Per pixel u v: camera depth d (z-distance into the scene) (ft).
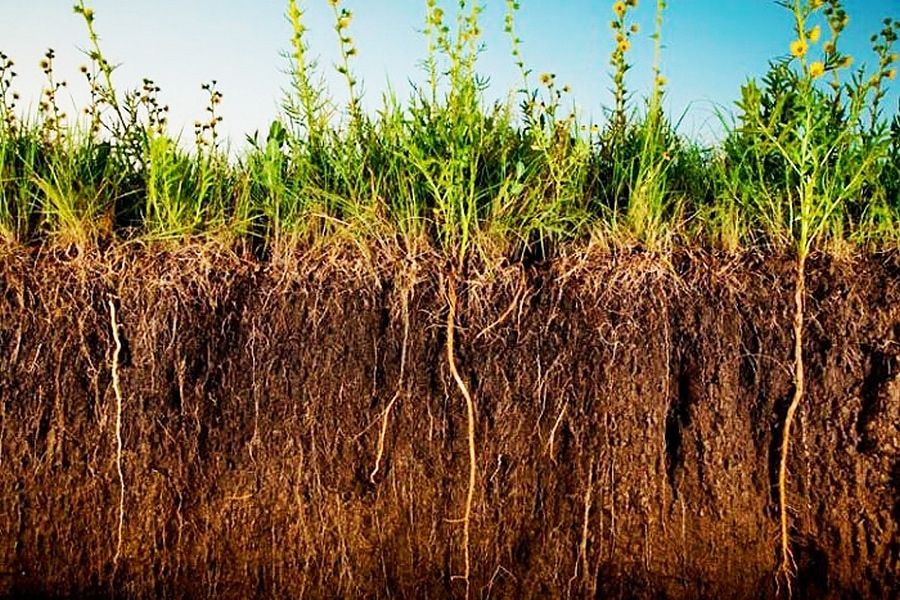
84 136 8.11
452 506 7.09
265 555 7.11
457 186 7.23
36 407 7.16
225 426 7.18
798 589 6.96
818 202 7.27
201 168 7.90
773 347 7.10
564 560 7.05
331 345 7.20
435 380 7.15
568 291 7.22
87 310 7.20
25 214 7.48
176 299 7.21
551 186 7.74
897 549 6.81
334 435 7.15
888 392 6.89
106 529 7.09
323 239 7.50
